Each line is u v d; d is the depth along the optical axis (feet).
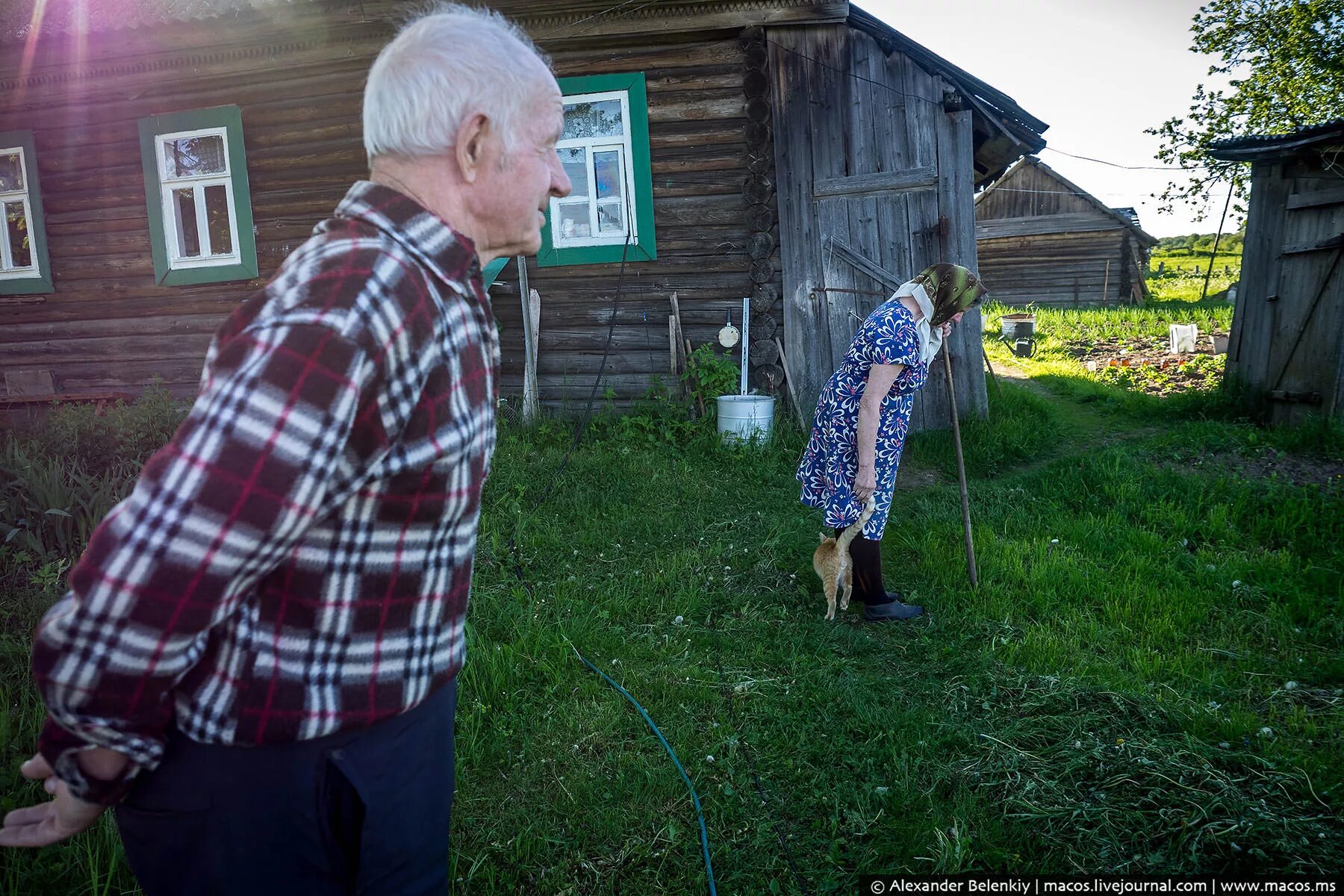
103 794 2.96
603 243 22.35
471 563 3.61
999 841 7.39
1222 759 8.27
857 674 10.37
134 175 24.41
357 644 3.10
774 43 21.11
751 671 10.52
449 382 3.10
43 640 2.52
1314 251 21.49
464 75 3.28
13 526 14.29
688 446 20.63
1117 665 10.40
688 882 7.05
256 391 2.57
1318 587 12.74
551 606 12.01
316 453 2.64
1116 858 7.13
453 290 3.22
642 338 22.80
